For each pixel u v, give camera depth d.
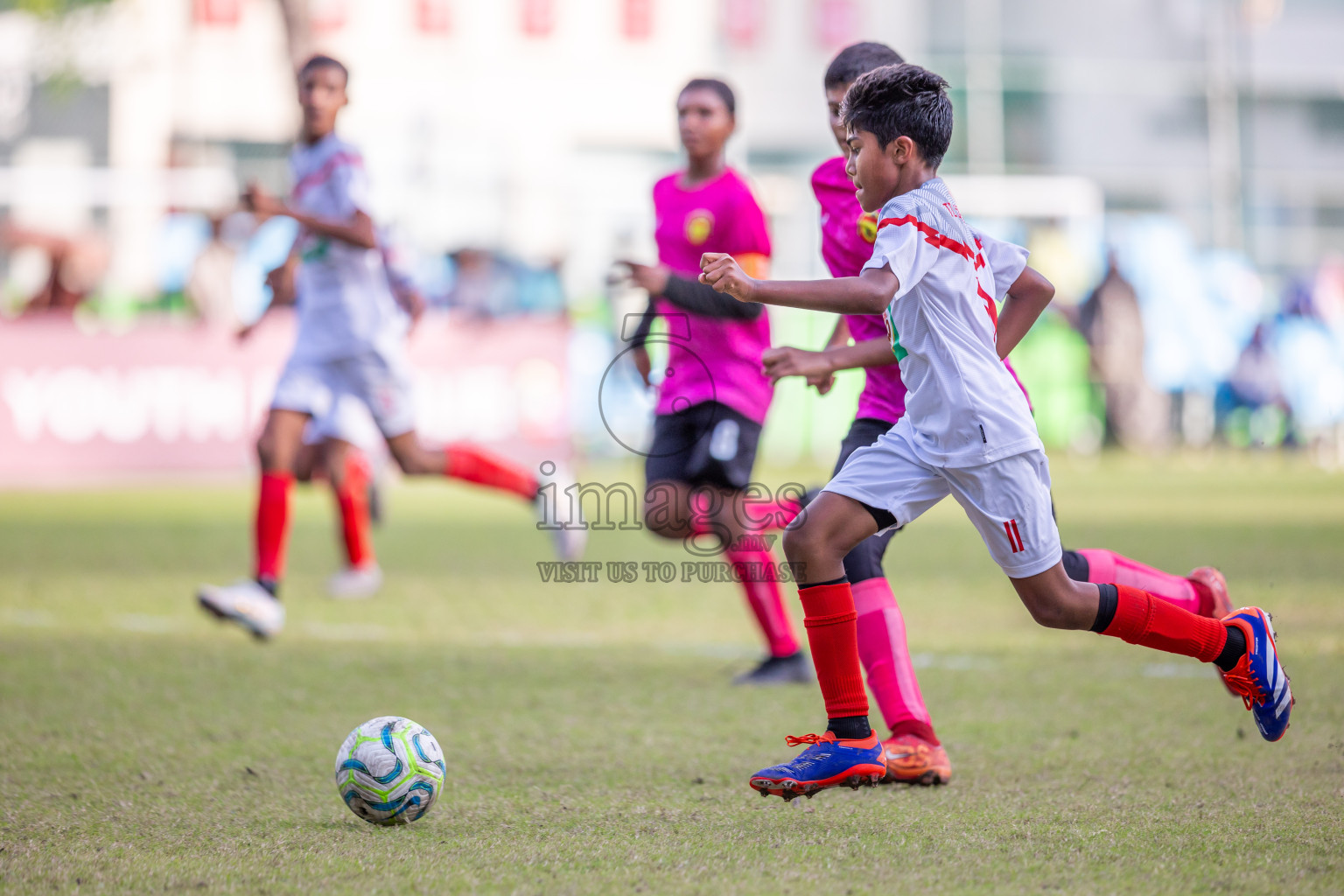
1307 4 84.88
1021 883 9.92
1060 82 82.75
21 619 23.58
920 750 13.09
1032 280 12.45
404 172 66.56
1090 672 19.17
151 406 53.09
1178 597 13.79
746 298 11.05
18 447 52.41
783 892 9.75
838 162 15.24
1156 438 67.38
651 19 82.50
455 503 50.78
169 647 21.05
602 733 15.47
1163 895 9.61
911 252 11.37
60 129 79.44
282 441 21.89
